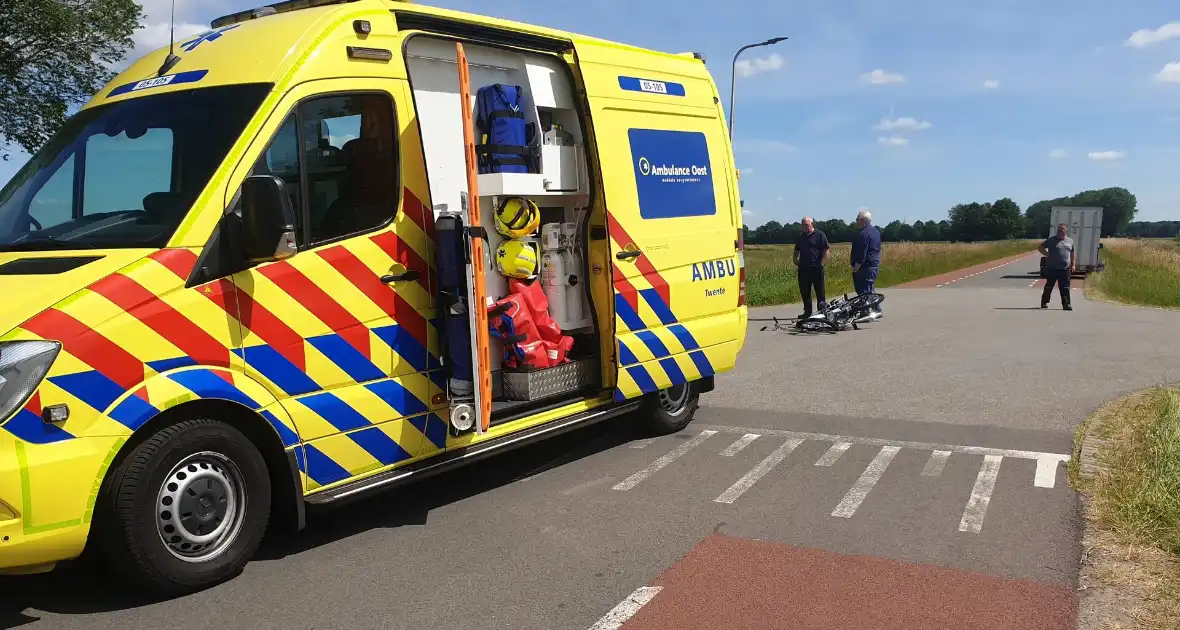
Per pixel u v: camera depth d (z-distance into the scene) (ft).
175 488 12.63
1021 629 11.52
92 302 11.78
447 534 15.62
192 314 12.67
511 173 18.04
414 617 12.22
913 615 12.00
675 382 22.00
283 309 13.85
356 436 14.93
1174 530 14.65
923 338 41.11
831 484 18.31
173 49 15.97
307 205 14.42
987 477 18.51
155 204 13.35
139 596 12.92
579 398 20.11
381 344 15.39
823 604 12.41
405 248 15.92
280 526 15.48
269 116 13.96
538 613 12.29
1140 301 60.80
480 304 15.44
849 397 27.12
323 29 15.05
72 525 11.42
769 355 36.58
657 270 21.40
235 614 12.34
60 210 14.15
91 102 15.97
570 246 20.39
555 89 19.72
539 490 18.28
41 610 12.47
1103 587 12.80
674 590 12.99
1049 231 102.63
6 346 10.98
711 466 19.89
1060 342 38.75
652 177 21.49
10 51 58.80
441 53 17.51
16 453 10.93
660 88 22.15
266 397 13.56
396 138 15.98
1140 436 20.27
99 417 11.57
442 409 16.51
